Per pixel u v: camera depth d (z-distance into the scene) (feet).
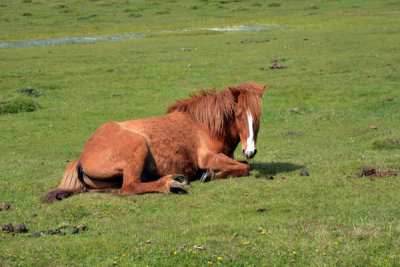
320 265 16.44
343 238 18.33
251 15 191.42
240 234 19.36
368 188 25.40
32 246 18.79
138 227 20.93
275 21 167.84
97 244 18.85
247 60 91.40
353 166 30.22
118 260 17.44
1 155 41.47
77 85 75.25
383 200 23.07
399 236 18.13
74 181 27.45
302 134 47.03
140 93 69.67
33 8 222.28
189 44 117.19
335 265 16.43
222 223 20.62
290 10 199.72
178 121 28.89
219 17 188.85
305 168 30.89
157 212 23.25
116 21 184.14
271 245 18.13
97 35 150.30
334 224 19.97
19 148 44.27
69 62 94.58
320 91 66.23
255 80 74.79
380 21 143.23
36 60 97.76
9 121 55.52
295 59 89.56
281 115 55.83
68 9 220.02
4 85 74.23
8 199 26.58
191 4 232.32
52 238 19.90
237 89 28.14
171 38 133.18
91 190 26.68
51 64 92.63
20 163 37.37
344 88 66.59
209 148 28.86
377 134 44.06
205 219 21.77
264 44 110.83
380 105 57.26
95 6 230.07
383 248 17.31
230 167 28.76
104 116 57.31
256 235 19.24
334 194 24.67
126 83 76.13
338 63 83.66
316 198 24.22
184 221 21.62
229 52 102.12
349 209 21.91
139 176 26.68
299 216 21.58
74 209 23.03
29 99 62.80
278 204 23.21
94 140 27.32
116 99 66.49
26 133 50.14
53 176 32.40
